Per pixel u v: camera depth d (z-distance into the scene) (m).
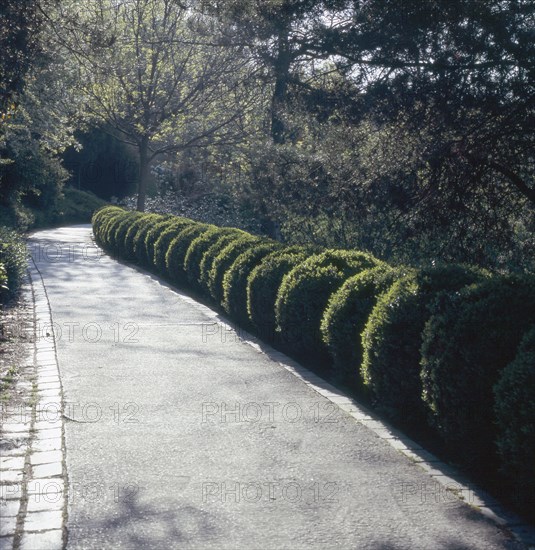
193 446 6.00
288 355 10.14
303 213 19.19
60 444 5.99
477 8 12.84
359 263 9.98
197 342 10.88
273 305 10.92
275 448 6.00
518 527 4.59
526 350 4.98
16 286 16.03
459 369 5.59
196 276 16.77
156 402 7.38
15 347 10.17
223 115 40.59
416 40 13.75
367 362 7.24
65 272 21.08
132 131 42.72
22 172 38.38
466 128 13.40
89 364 9.15
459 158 13.47
